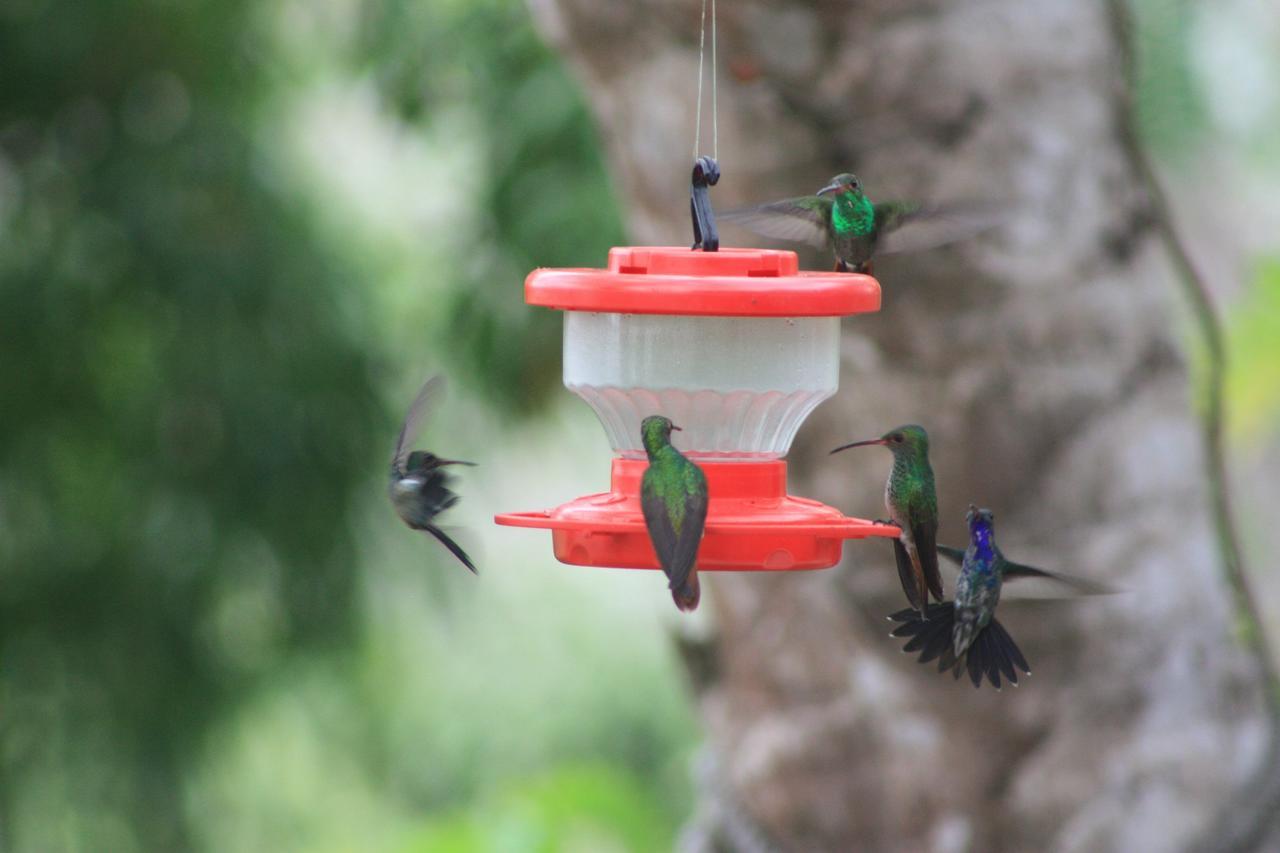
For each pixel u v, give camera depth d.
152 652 16.81
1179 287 9.56
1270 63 10.97
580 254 13.12
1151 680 8.93
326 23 15.86
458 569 17.34
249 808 18.86
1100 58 8.66
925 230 7.27
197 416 16.52
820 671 9.28
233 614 17.25
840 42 8.27
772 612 9.39
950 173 8.48
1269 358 12.97
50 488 17.03
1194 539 9.04
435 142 14.37
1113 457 8.80
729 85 8.47
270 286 16.50
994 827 9.05
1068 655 8.88
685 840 10.25
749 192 8.69
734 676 9.73
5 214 16.94
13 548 17.14
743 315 6.22
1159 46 9.38
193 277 16.25
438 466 7.28
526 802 11.47
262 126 17.41
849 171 8.53
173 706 17.00
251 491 16.48
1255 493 17.19
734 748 9.77
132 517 16.73
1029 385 8.72
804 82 8.34
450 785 22.02
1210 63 9.99
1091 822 8.91
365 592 17.17
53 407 16.91
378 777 19.92
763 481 6.81
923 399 8.78
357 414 16.81
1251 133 11.10
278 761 19.30
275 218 16.75
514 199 13.35
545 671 23.14
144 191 16.39
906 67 8.33
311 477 16.66
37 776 17.20
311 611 16.88
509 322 14.07
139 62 16.81
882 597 9.09
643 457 7.00
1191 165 11.04
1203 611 9.02
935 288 8.57
